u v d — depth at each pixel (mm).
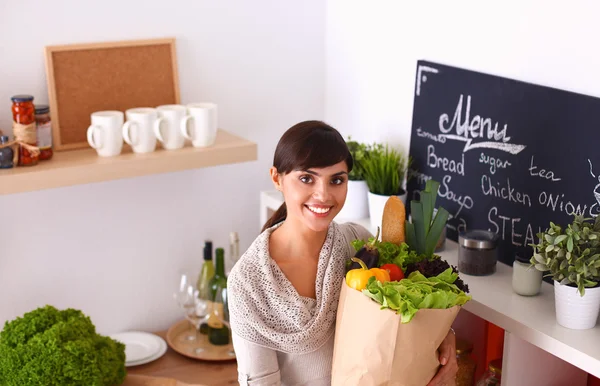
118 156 2268
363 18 2467
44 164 2180
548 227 1898
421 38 2232
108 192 2473
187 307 2520
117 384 2225
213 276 2555
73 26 2316
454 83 2121
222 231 2699
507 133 1978
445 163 2193
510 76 1962
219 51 2537
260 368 1604
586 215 1794
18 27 2244
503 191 2014
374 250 1643
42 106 2197
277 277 1623
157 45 2434
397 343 1466
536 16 1867
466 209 2143
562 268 1640
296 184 1565
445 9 2131
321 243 1674
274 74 2641
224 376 2414
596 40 1729
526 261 1825
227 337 2557
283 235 1655
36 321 2133
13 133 2199
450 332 1656
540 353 1804
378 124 2465
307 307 1622
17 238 2377
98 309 2557
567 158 1825
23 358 2055
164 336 2631
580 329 1670
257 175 2703
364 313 1489
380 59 2414
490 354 2105
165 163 2285
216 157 2357
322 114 2760
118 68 2391
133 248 2561
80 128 2367
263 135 2680
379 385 1508
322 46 2691
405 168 2352
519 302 1805
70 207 2428
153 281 2625
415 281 1556
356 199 2338
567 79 1812
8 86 2268
